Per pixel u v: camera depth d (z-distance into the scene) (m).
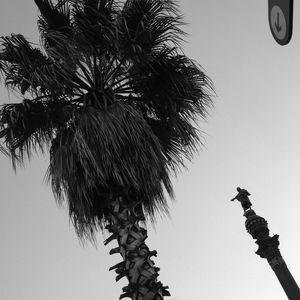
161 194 8.38
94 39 8.54
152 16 8.84
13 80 8.78
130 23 8.79
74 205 8.23
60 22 9.20
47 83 8.41
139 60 8.70
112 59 8.74
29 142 8.80
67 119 8.74
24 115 8.58
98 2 8.88
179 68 8.95
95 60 8.70
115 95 9.09
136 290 7.28
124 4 8.99
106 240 7.82
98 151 7.95
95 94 8.70
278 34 3.85
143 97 9.16
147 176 8.16
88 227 8.24
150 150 8.23
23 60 8.70
